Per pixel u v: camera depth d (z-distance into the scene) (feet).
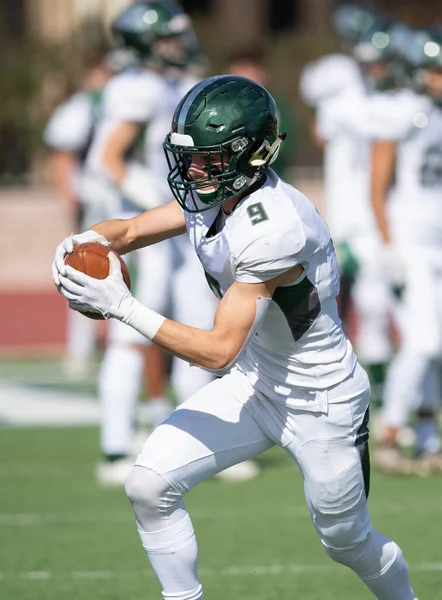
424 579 47.44
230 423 38.06
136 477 36.76
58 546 53.57
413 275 67.21
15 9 235.61
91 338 111.34
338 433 37.65
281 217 35.94
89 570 49.52
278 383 37.88
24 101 211.20
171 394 89.04
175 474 36.91
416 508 60.59
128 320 35.55
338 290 38.06
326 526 38.24
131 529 56.75
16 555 51.96
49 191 205.36
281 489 66.08
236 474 68.85
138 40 67.26
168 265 66.49
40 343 132.05
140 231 40.55
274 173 37.73
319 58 199.72
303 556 51.78
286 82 199.82
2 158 217.15
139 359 66.90
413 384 68.44
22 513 59.98
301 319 37.04
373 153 67.31
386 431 69.82
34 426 85.97
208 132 36.04
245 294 35.86
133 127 66.08
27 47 212.23
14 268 175.94
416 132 66.59
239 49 74.38
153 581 47.88
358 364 38.70
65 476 69.00
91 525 57.47
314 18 238.68
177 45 67.82
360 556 38.32
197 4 246.68
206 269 38.01
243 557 51.52
